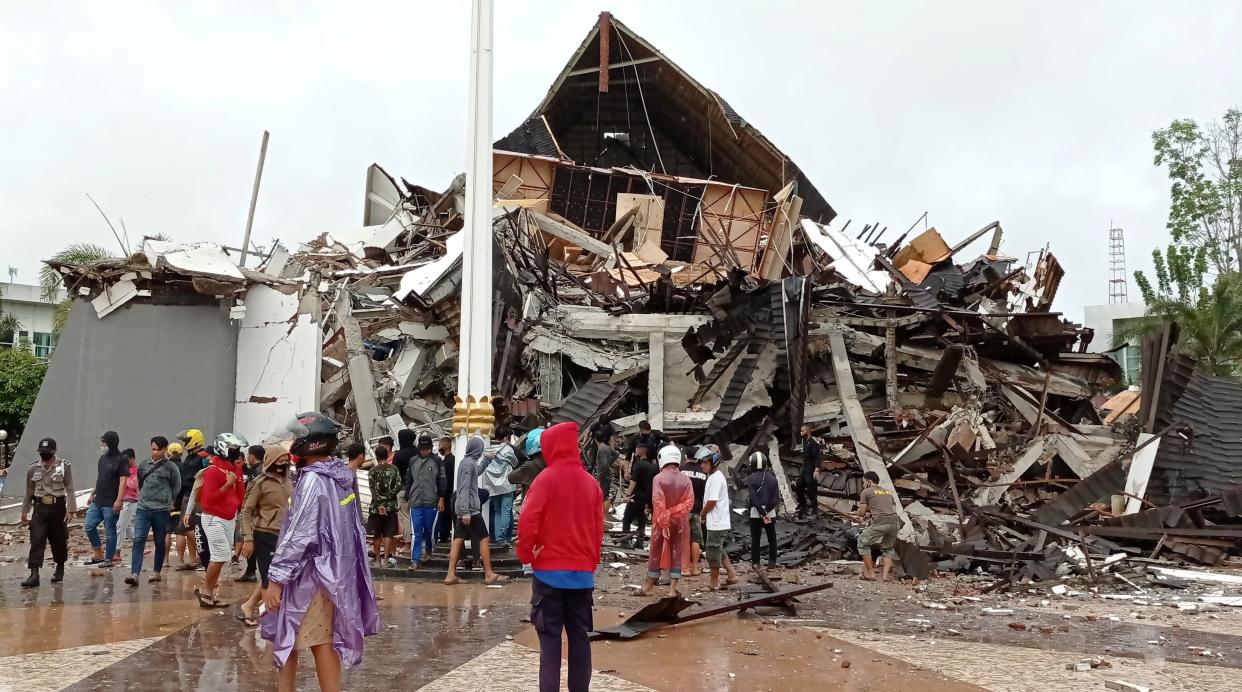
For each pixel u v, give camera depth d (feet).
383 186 103.45
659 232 99.45
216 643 23.27
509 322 62.75
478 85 39.88
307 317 62.34
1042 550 40.75
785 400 59.62
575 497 17.52
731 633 25.79
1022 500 56.70
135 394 61.05
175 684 19.10
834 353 61.77
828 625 27.63
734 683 19.98
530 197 106.42
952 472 51.24
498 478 38.60
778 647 23.91
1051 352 68.95
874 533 38.29
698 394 62.59
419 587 33.45
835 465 57.26
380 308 69.72
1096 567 39.22
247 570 34.37
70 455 60.29
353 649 15.72
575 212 107.96
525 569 36.91
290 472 27.58
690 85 111.14
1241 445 52.60
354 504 16.39
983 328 66.69
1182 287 115.34
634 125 130.11
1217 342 108.27
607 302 71.05
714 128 117.08
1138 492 51.19
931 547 42.47
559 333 65.21
